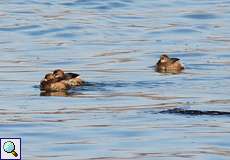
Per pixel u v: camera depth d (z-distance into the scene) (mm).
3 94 26969
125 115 23781
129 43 36594
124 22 41219
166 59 31219
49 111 24500
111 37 37906
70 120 23375
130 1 46219
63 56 33844
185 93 26625
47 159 19688
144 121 23031
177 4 46031
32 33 38812
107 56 33875
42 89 27609
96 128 22422
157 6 45406
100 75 30000
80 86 27781
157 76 29719
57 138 21547
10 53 34469
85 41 37031
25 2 46469
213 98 25844
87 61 32875
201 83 28266
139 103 25297
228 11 44000
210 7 45094
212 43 36469
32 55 34062
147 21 41469
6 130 22328
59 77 27656
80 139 21375
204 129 22109
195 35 38469
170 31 39156
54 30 39219
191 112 23875
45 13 43406
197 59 33125
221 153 20094
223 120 22953
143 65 32062
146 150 20359
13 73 30562
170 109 24328
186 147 20594
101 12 43781
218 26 40500
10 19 41750
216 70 30797
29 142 21156
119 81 28719
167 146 20719
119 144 20938
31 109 24781
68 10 44250
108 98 26062
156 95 26375
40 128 22500
